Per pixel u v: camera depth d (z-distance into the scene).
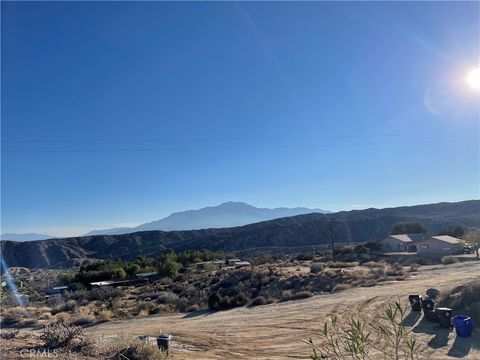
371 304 28.20
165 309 40.62
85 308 44.66
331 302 31.36
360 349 5.17
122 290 62.66
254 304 36.91
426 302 21.53
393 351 14.03
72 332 18.64
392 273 43.66
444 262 55.09
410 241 77.44
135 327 30.94
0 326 36.34
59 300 55.50
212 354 19.70
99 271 82.81
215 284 52.53
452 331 18.95
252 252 127.19
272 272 49.75
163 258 94.31
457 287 24.00
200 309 39.19
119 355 16.28
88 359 15.82
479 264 47.62
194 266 87.88
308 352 18.86
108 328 31.64
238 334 24.30
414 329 19.86
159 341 19.02
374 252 78.25
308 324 24.98
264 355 19.08
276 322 26.83
